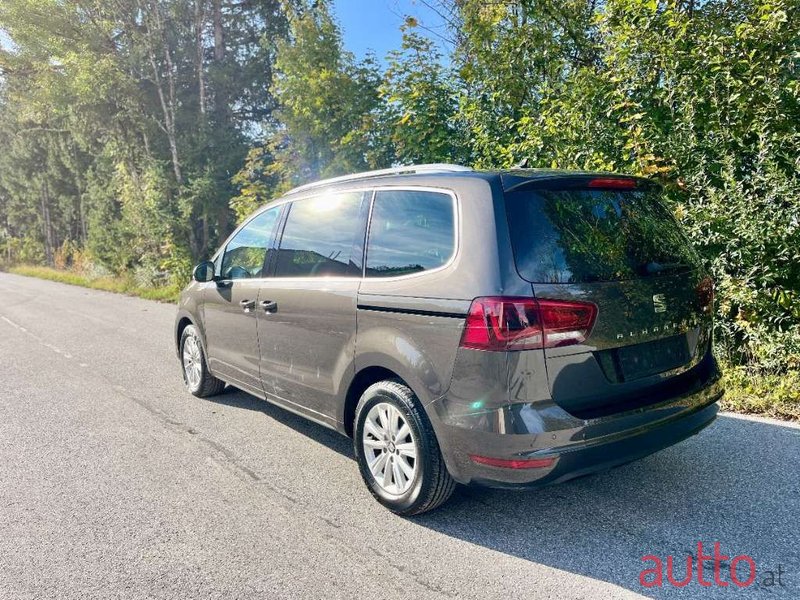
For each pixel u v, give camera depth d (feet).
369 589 8.41
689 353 10.25
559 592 8.20
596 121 21.74
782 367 16.78
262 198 42.16
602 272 9.16
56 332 32.45
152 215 57.21
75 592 8.55
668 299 9.79
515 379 8.41
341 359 11.37
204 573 8.95
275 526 10.35
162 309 42.34
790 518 9.96
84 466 13.24
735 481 11.38
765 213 16.35
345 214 12.01
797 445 12.96
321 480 12.28
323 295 11.78
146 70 59.21
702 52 18.43
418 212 10.33
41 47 56.95
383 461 10.83
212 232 61.72
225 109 62.80
